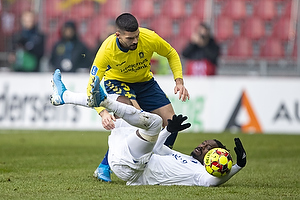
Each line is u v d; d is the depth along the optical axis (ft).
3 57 169.07
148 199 44.75
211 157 51.65
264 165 76.54
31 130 138.41
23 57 160.04
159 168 53.83
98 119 140.46
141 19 195.52
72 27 152.56
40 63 162.09
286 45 191.11
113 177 61.98
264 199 45.68
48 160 79.92
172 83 139.13
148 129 50.55
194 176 53.31
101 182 56.44
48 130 138.62
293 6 191.93
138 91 67.05
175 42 193.88
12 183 55.06
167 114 67.21
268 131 139.33
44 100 141.28
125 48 58.70
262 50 191.52
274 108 140.05
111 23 152.56
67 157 84.58
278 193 49.44
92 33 193.67
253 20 192.85
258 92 140.46
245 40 192.24
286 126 139.44
